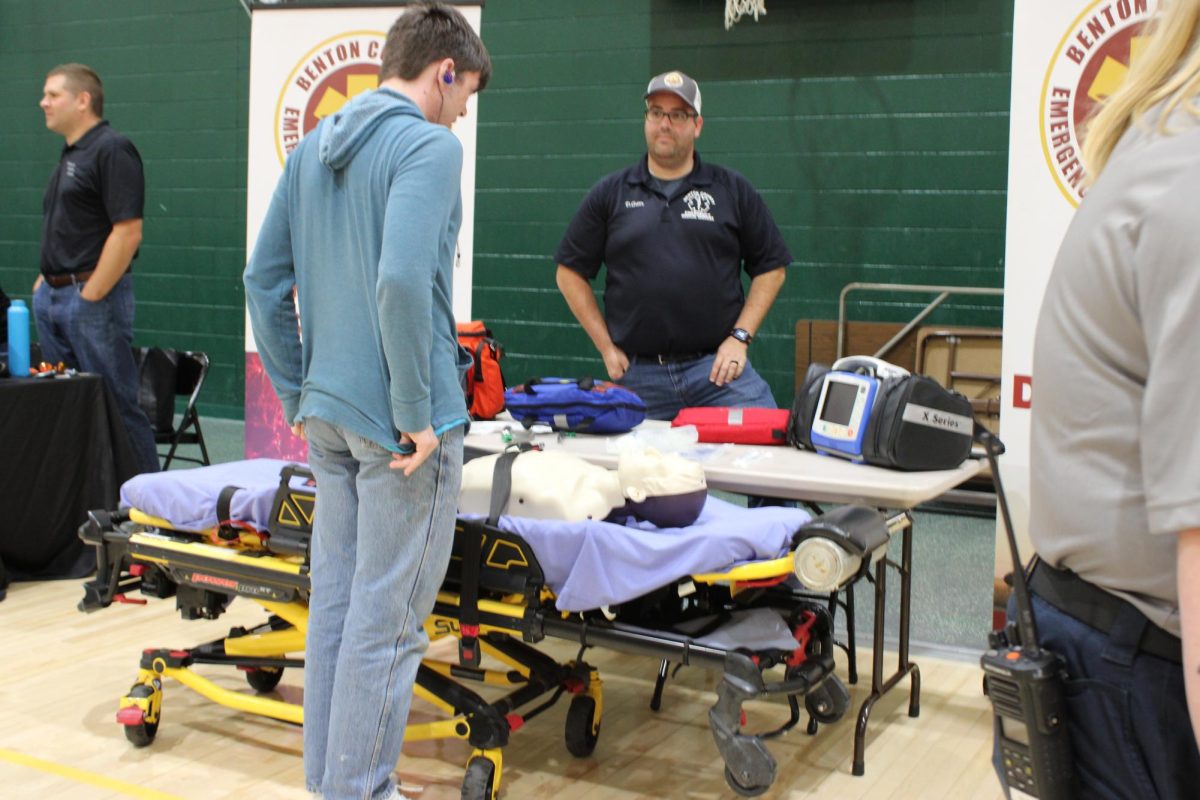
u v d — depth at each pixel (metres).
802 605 2.41
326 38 4.06
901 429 2.45
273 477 2.64
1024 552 2.99
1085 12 2.83
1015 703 0.93
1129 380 0.82
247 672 2.84
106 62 7.50
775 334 5.97
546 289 6.47
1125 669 0.87
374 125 1.94
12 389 3.65
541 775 2.45
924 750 2.61
